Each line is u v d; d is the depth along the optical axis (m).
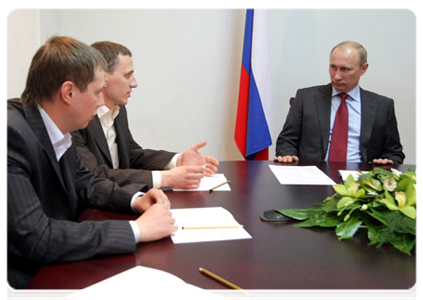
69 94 1.12
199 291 0.81
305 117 2.72
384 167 2.21
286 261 0.97
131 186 1.42
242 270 0.92
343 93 2.66
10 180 0.99
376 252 1.04
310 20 3.31
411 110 3.39
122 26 3.29
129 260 0.97
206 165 1.95
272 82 3.39
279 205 1.43
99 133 1.90
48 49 1.12
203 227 1.18
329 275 0.90
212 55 3.37
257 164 2.20
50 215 1.21
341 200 1.18
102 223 1.03
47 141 1.16
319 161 2.39
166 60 3.35
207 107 3.43
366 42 3.33
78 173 1.42
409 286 0.86
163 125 3.43
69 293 0.81
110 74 1.94
